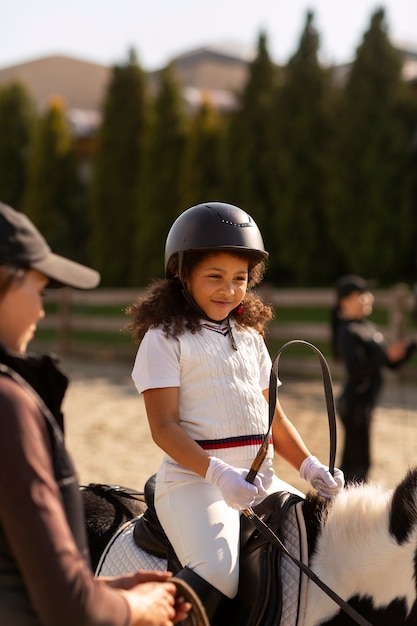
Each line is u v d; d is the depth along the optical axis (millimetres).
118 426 9141
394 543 2316
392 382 11570
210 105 21422
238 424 2465
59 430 1787
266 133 19797
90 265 23984
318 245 19531
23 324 1751
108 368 14227
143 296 2633
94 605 1632
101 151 22969
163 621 1825
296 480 6395
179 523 2383
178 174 21516
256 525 2320
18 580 1680
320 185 19375
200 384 2461
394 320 11578
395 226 18672
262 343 2699
